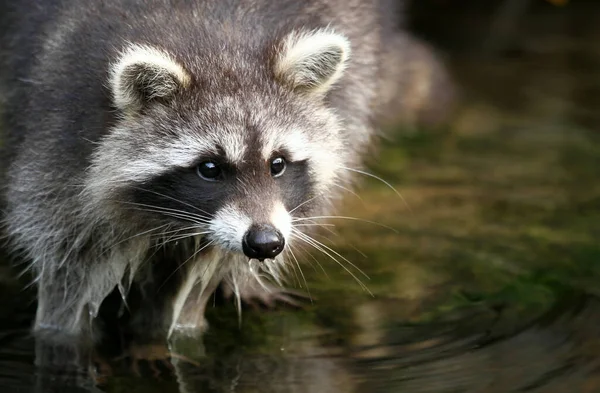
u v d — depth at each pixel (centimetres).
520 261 1062
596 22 1997
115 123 816
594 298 970
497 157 1377
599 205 1214
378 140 1196
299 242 947
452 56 1794
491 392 787
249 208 792
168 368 851
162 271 909
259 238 779
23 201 866
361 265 1051
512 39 1886
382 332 911
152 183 814
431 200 1230
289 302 978
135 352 880
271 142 808
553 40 1898
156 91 803
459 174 1316
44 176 842
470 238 1121
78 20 879
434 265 1054
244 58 827
